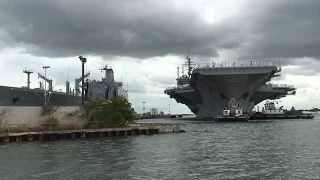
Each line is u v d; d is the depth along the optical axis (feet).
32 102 191.11
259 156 90.79
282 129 201.87
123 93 354.95
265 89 329.72
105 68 321.52
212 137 149.89
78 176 65.31
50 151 99.45
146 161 82.58
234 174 68.08
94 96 306.35
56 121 146.51
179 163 79.82
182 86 394.73
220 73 276.00
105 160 83.56
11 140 128.67
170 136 156.25
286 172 70.03
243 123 286.25
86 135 147.33
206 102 349.41
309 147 109.60
